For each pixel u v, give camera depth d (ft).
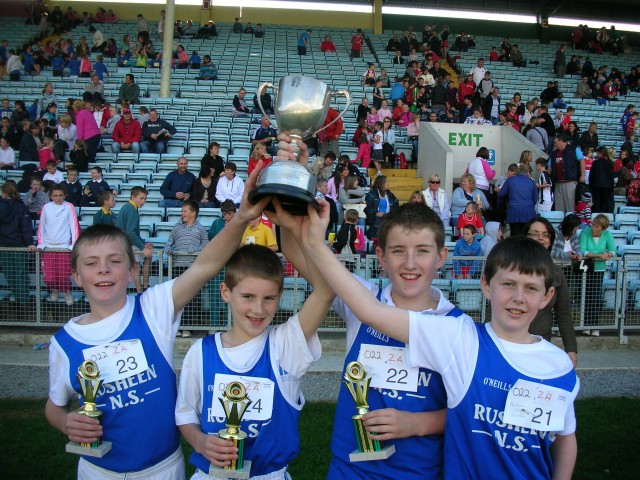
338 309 7.83
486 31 87.25
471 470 6.50
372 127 42.24
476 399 6.53
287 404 7.19
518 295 6.53
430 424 6.80
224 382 7.06
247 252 7.13
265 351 7.22
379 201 29.63
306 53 69.15
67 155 38.14
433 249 6.93
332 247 24.59
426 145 41.73
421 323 6.63
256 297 7.03
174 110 46.55
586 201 33.30
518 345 6.68
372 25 84.84
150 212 29.32
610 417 15.06
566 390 6.47
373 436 6.52
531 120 44.24
